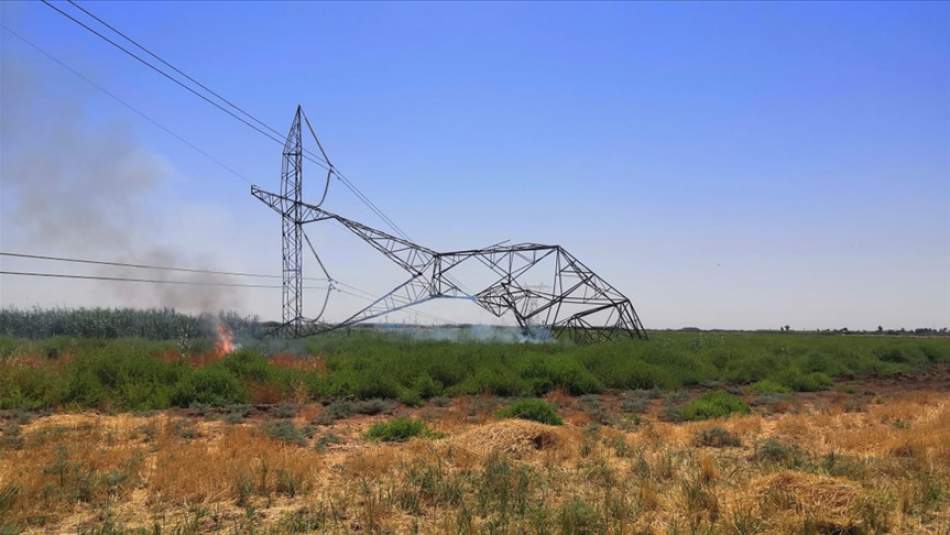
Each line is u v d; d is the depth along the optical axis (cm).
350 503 1009
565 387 2828
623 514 946
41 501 987
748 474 1192
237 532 874
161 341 4394
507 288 4962
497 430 1483
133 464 1198
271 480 1103
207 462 1196
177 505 1007
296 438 1542
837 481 1035
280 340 4181
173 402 2250
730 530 882
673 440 1630
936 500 1038
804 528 878
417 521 933
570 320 5000
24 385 2142
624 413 2233
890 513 966
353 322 4688
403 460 1283
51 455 1262
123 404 2156
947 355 5325
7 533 849
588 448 1429
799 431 1781
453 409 2238
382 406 2236
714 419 1972
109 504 1002
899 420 1969
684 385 3303
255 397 2339
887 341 6881
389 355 3177
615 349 3781
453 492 1041
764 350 4625
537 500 1030
